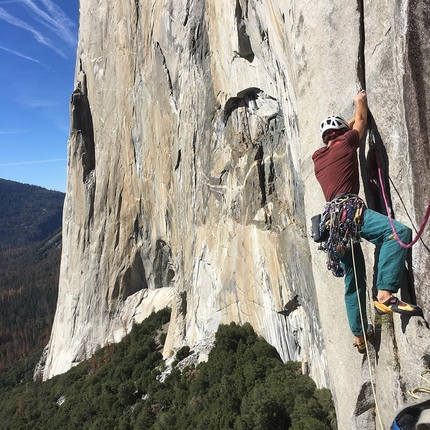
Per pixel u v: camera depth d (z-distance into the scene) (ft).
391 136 12.96
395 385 13.53
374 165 14.30
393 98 12.71
